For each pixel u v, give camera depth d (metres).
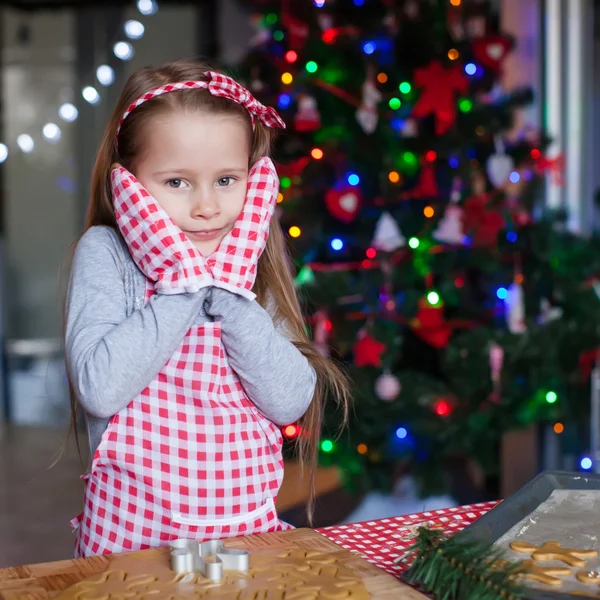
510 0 3.56
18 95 5.11
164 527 0.93
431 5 2.81
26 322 5.23
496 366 2.91
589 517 0.84
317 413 1.17
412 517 0.96
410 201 2.89
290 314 1.12
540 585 0.68
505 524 0.81
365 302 2.81
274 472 1.01
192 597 0.65
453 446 2.93
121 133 1.01
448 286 2.88
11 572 0.71
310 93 2.83
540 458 3.09
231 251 0.97
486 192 3.02
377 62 2.84
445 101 2.73
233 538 0.80
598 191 3.02
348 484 2.91
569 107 3.61
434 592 0.69
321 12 2.86
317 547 0.77
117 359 0.89
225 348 0.98
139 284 1.00
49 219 5.18
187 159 0.94
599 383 2.95
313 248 2.79
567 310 3.00
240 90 0.97
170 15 4.80
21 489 3.12
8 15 5.00
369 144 2.80
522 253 2.95
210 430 0.95
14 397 4.73
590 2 3.60
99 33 4.93
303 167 2.80
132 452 0.93
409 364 3.24
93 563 0.73
